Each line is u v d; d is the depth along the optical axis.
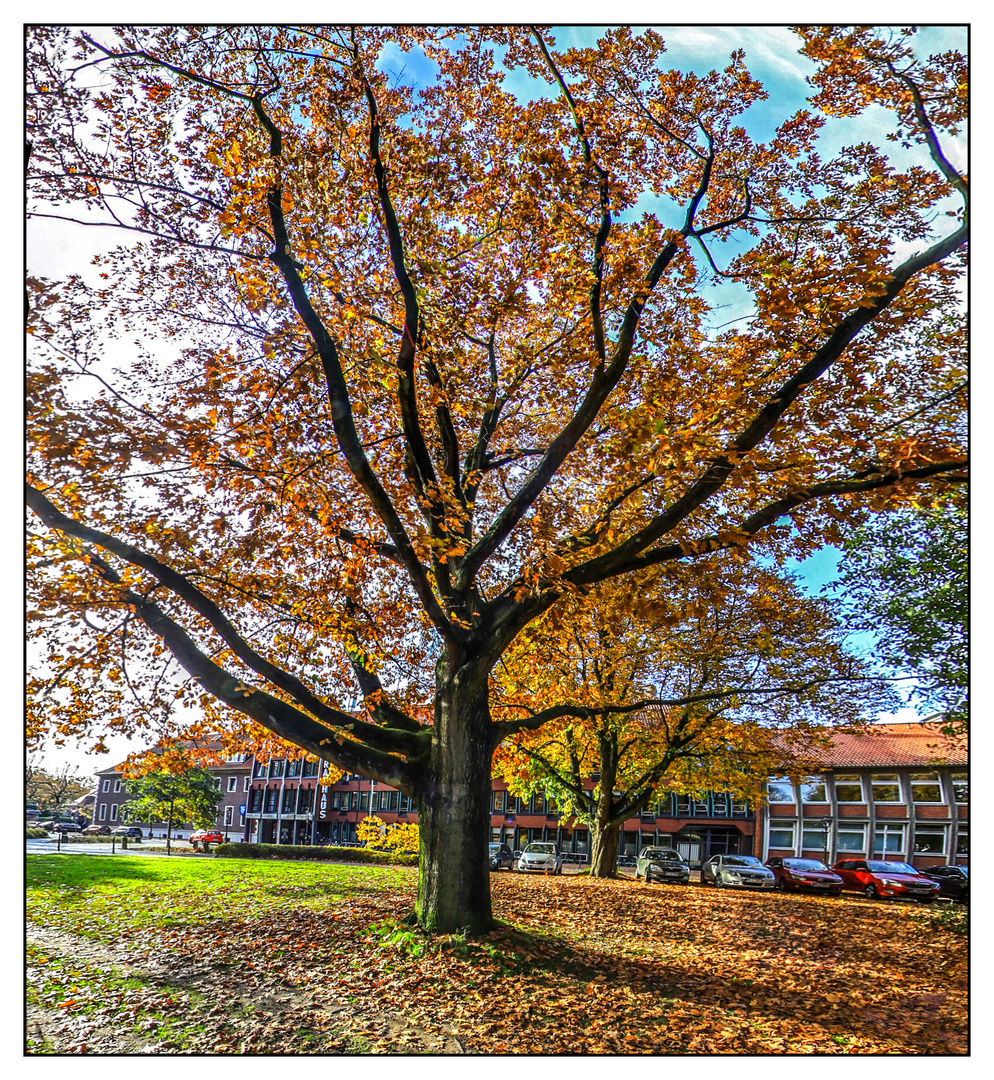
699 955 11.28
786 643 21.20
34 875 17.73
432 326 10.68
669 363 10.34
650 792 25.69
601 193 9.95
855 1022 8.06
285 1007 7.51
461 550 9.45
